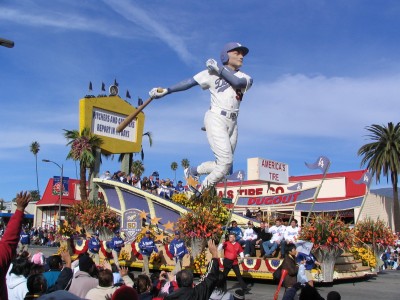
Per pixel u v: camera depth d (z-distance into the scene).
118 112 37.97
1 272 3.98
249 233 14.95
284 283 8.71
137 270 18.33
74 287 6.33
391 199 43.41
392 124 45.03
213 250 5.42
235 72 15.50
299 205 20.44
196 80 15.70
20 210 4.18
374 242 18.16
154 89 15.91
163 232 18.88
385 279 15.84
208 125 15.67
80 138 36.31
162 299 6.47
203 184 16.42
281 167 29.66
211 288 5.27
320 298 4.98
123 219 18.55
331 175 39.34
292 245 8.87
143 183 22.45
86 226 20.41
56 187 56.09
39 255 10.77
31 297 5.57
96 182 23.11
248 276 13.88
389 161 44.28
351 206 18.88
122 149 38.00
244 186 40.59
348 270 14.45
